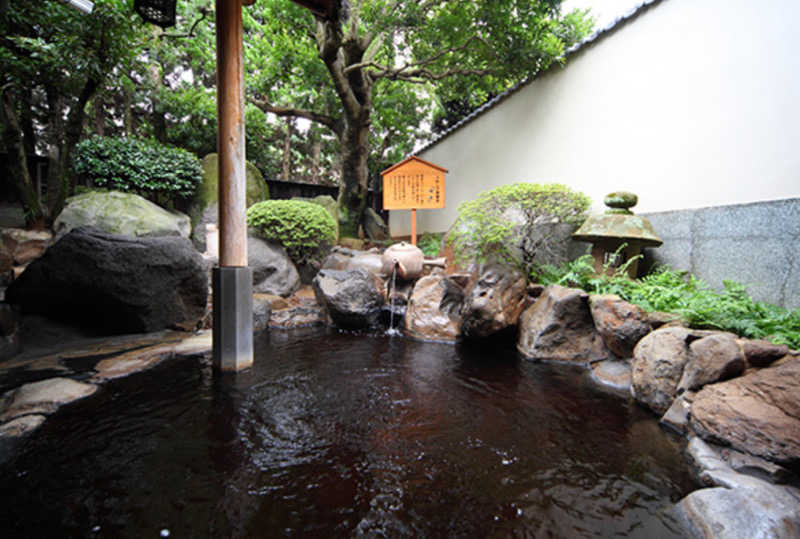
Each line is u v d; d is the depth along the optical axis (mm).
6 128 7188
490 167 8891
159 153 8805
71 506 1915
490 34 7953
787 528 1605
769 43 3695
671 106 4703
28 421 2754
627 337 3770
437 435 2723
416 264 6762
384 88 13219
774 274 3586
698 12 4379
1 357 3938
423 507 1944
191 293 5699
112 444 2541
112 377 3701
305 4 4859
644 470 2281
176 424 2848
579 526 1812
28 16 6355
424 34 8977
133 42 6805
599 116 5844
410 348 5148
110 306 4785
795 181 3482
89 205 7438
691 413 2586
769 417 2123
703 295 3717
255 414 3045
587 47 6070
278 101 12672
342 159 12070
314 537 1723
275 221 8477
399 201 8367
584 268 5000
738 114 3965
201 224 9281
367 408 3189
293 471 2260
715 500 1826
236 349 3963
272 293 7824
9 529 1743
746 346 2596
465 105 14586
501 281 5137
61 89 7352
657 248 4871
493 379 3908
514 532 1771
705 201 4293
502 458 2420
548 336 4539
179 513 1876
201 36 10586
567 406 3236
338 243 10719
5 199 9492
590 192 6008
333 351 4953
